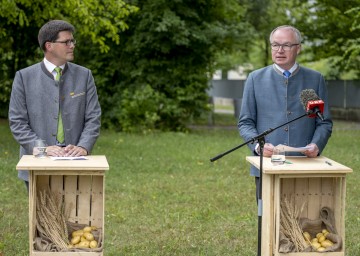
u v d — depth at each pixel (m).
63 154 6.31
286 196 6.26
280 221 6.17
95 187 6.16
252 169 6.97
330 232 6.17
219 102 46.19
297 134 6.88
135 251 8.16
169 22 21.78
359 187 12.59
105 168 5.80
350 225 9.54
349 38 24.88
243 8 26.25
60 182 6.12
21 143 6.53
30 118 6.66
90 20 17.55
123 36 23.11
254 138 5.92
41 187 6.10
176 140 20.23
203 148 18.22
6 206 10.59
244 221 9.77
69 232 6.10
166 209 10.64
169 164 15.24
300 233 6.09
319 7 25.17
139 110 22.52
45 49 6.62
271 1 27.84
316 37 25.55
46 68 6.66
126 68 23.39
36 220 6.01
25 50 21.31
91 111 6.75
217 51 24.84
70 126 6.66
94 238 6.02
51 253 5.81
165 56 23.38
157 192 12.04
